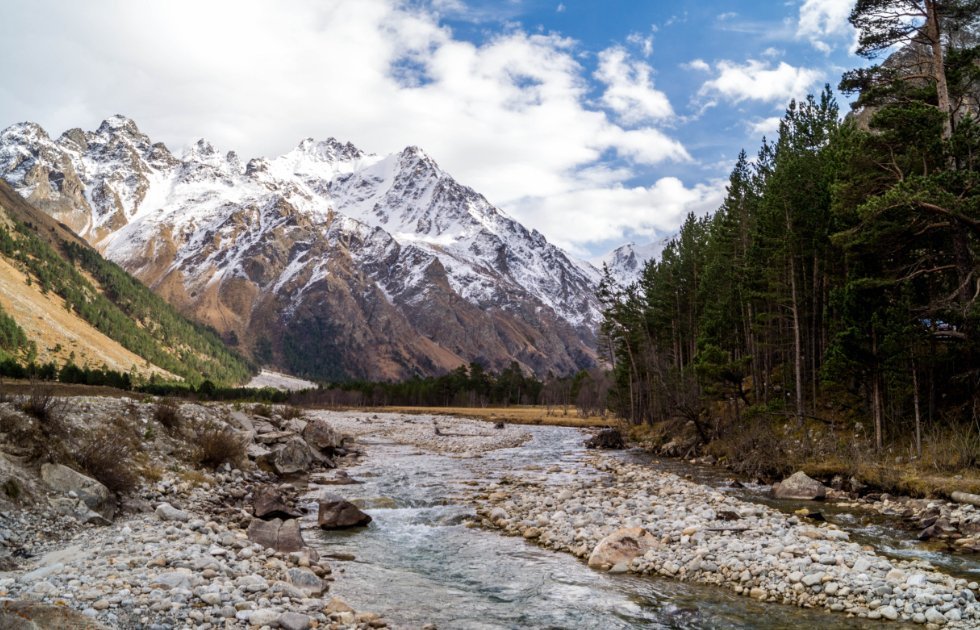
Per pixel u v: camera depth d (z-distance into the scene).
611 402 94.19
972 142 28.73
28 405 18.98
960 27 32.84
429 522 22.14
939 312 30.62
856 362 32.44
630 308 77.00
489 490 28.38
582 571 16.14
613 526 20.12
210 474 25.92
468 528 21.30
